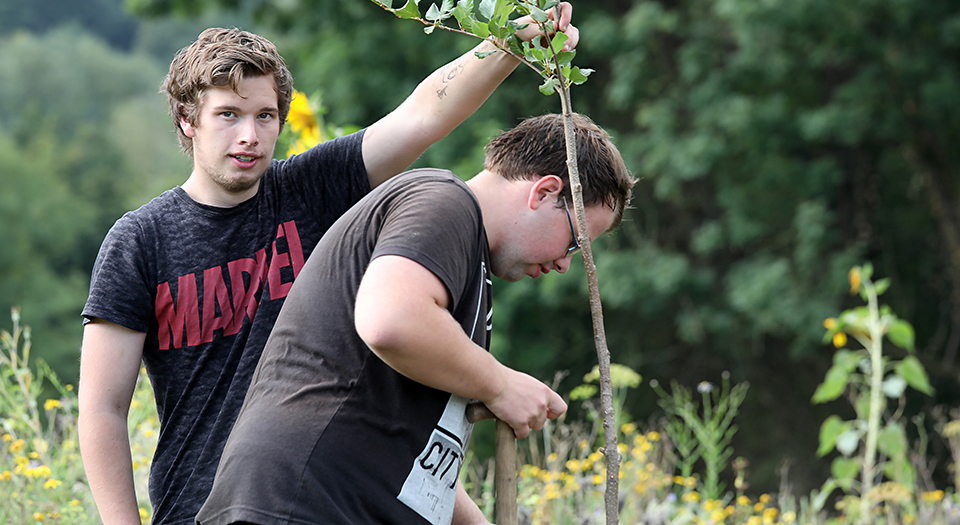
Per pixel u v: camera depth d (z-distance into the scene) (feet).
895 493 27.91
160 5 81.41
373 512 9.24
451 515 9.82
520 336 67.15
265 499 9.02
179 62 11.07
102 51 290.76
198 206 11.24
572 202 10.14
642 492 24.04
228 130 10.84
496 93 63.52
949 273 76.43
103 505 10.61
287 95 11.37
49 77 273.75
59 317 147.33
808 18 59.11
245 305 11.16
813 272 63.36
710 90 62.75
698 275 64.80
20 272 149.48
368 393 9.32
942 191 71.87
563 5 11.30
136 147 240.32
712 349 71.51
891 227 76.23
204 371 11.02
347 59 65.46
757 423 70.33
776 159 64.03
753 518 26.07
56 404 20.35
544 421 10.02
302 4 71.87
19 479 17.60
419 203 9.32
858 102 61.41
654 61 67.10
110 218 197.47
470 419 9.98
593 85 69.10
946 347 75.15
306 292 9.80
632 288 62.44
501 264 10.39
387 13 68.49
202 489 10.69
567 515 22.44
